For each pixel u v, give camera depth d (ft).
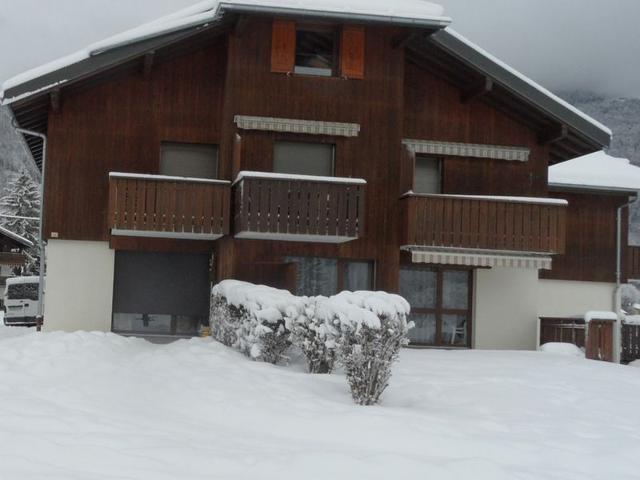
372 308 34.94
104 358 42.32
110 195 59.31
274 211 58.39
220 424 29.94
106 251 64.59
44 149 65.41
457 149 68.33
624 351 76.79
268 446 26.27
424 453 26.86
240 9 58.85
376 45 65.21
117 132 64.28
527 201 64.59
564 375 46.75
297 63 64.80
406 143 67.46
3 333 71.82
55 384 34.78
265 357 45.85
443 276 69.56
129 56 59.41
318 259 64.90
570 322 70.44
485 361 52.75
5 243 172.96
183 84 65.31
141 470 22.29
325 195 59.26
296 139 63.98
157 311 65.82
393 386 40.14
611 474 25.31
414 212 62.95
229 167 62.85
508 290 70.38
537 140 70.44
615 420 34.37
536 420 33.14
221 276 63.31
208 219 60.39
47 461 22.75
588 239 85.15
